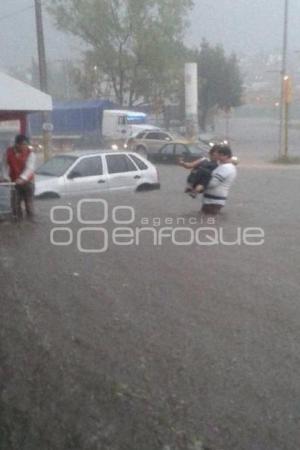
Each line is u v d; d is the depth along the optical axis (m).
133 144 42.91
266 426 4.68
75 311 6.89
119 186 18.16
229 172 12.86
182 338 6.19
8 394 5.00
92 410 4.82
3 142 14.17
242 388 5.20
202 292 7.64
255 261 9.23
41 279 8.09
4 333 6.20
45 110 13.76
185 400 5.00
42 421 4.66
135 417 4.74
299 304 7.23
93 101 52.59
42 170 17.75
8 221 12.44
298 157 40.25
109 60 59.03
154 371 5.47
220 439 4.51
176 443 4.45
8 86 13.25
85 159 17.86
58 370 5.43
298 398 5.07
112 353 5.81
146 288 7.77
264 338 6.21
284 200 16.89
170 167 34.66
